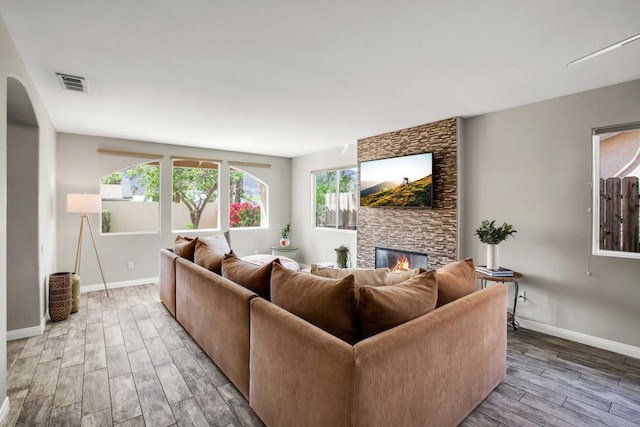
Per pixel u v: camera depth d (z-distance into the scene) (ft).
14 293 9.98
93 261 15.87
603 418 6.36
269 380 5.72
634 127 9.13
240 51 7.38
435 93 10.05
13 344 9.52
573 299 10.19
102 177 16.06
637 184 9.27
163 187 17.81
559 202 10.44
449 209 12.82
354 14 5.91
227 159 20.16
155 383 7.47
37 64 7.95
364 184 16.30
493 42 6.91
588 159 9.86
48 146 12.30
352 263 18.15
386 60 7.80
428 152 13.26
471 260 7.53
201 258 10.19
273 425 5.65
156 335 10.23
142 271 17.16
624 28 6.32
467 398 6.26
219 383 7.48
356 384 4.10
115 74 8.59
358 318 5.22
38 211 10.30
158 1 5.53
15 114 9.42
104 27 6.36
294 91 9.91
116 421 6.15
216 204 19.97
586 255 9.93
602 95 9.57
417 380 5.01
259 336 6.03
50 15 5.93
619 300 9.37
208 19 6.08
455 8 5.71
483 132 12.29
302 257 21.91
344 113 12.16
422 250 13.83
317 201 20.92
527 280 11.19
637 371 8.23
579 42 6.89
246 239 21.11
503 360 7.59
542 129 10.77
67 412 6.40
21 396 6.92
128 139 16.72
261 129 14.64
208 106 11.32
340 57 7.64
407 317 5.29
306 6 5.66
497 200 11.91
